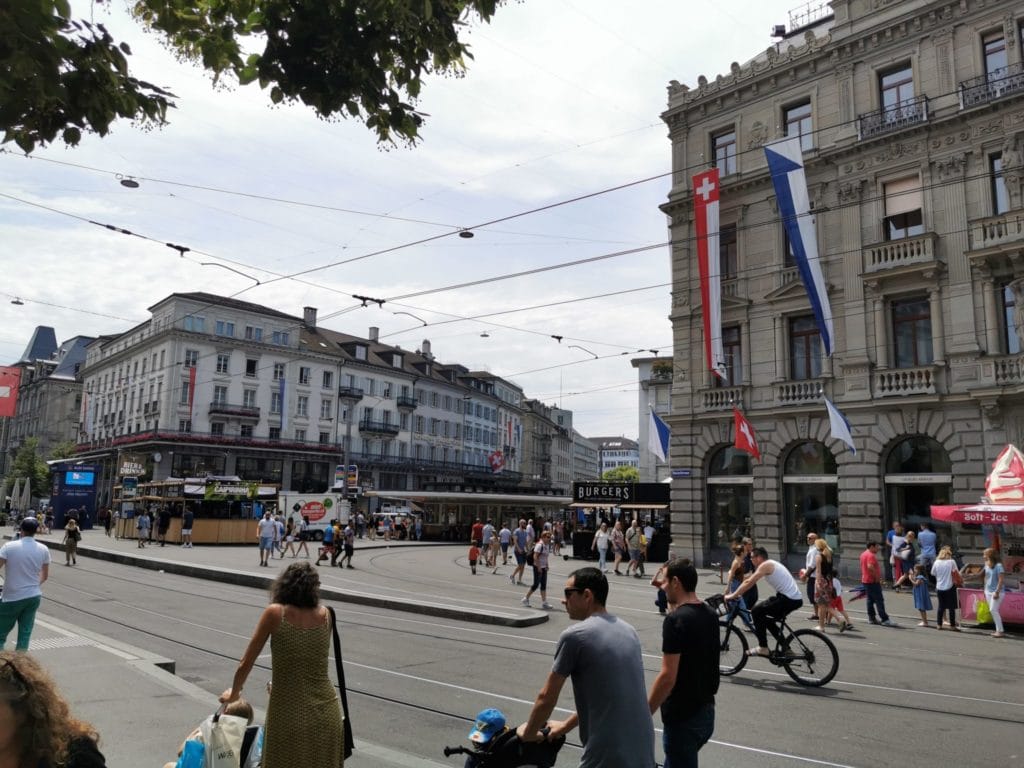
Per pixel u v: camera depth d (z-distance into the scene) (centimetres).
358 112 475
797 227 2297
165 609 1463
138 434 6100
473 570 2489
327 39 434
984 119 2223
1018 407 2098
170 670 902
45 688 240
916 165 2359
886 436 2348
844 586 2309
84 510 4762
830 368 2495
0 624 842
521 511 5091
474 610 1477
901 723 752
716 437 2777
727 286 2798
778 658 941
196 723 655
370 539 4747
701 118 2930
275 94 458
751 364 2706
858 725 743
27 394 10088
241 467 6338
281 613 414
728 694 877
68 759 246
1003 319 2178
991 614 1468
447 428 8519
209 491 3534
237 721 384
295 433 6731
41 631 1082
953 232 2269
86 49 403
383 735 687
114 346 7269
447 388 8562
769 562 961
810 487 2562
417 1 414
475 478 7706
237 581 1994
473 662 1021
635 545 2589
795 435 2562
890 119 2419
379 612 1511
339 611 1506
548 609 1666
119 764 551
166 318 6288
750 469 2719
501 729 406
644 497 3366
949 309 2262
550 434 11662
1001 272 2173
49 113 408
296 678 406
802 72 2652
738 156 2809
